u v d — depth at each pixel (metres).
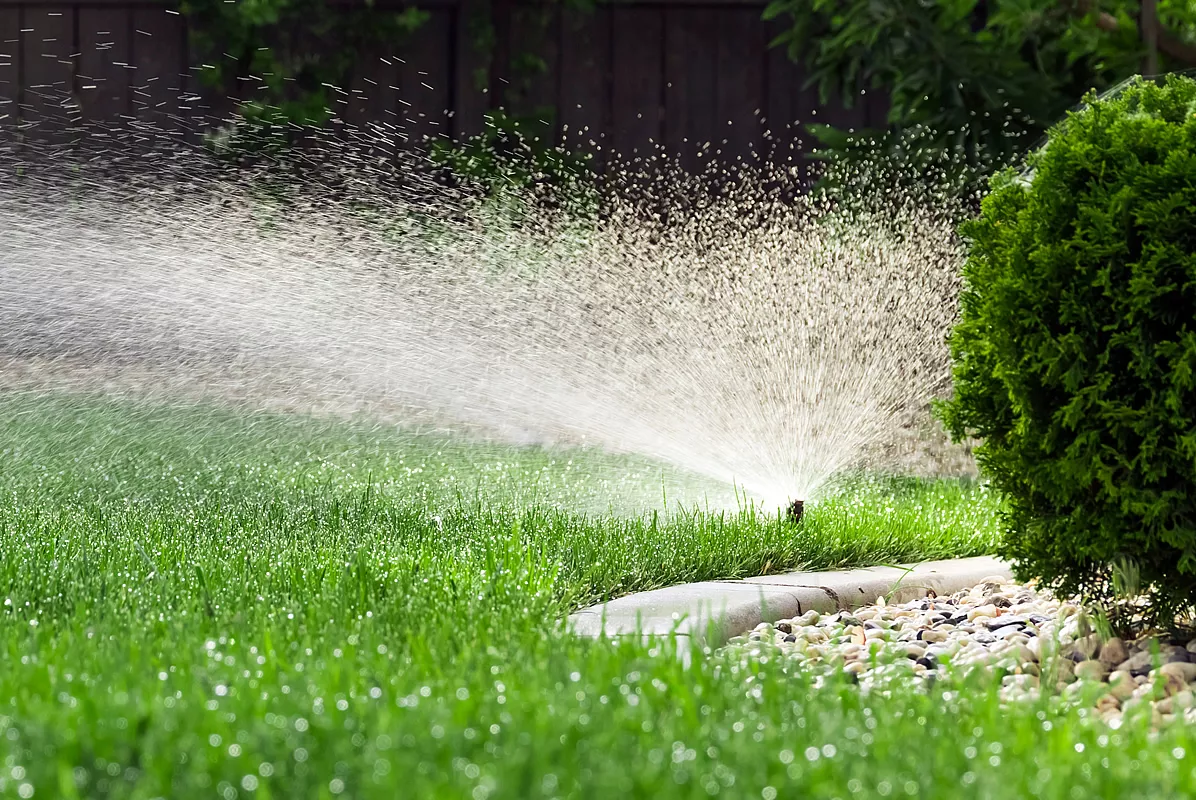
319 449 13.65
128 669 5.45
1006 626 7.97
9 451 12.91
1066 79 16.47
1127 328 6.83
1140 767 4.68
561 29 18.48
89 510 10.19
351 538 9.22
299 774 4.40
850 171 15.64
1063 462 6.93
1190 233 6.76
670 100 18.47
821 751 4.71
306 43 18.42
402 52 18.44
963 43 15.79
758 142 18.44
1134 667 6.82
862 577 8.87
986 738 4.98
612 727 4.83
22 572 7.72
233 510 10.27
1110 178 6.99
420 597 7.14
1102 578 7.40
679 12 18.44
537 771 4.35
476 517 9.93
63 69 18.66
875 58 15.73
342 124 18.39
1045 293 6.96
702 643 6.79
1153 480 6.80
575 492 11.77
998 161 15.32
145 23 18.53
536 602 7.17
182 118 18.41
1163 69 16.44
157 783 4.21
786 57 18.41
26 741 4.61
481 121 18.28
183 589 7.37
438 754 4.51
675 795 4.22
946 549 9.92
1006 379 7.08
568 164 18.17
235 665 5.60
